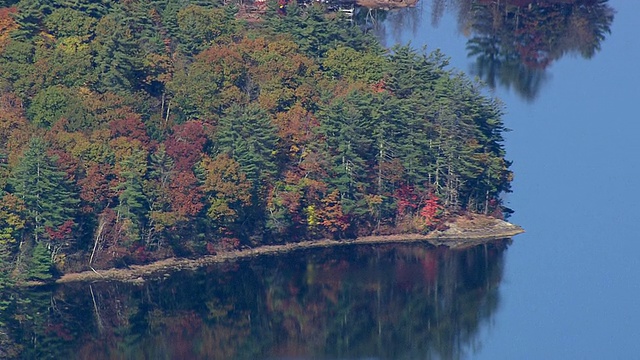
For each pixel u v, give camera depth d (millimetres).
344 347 171500
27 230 184500
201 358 167375
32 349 168375
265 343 172125
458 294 186500
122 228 189625
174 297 183875
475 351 170375
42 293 181625
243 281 189750
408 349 171125
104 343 170625
